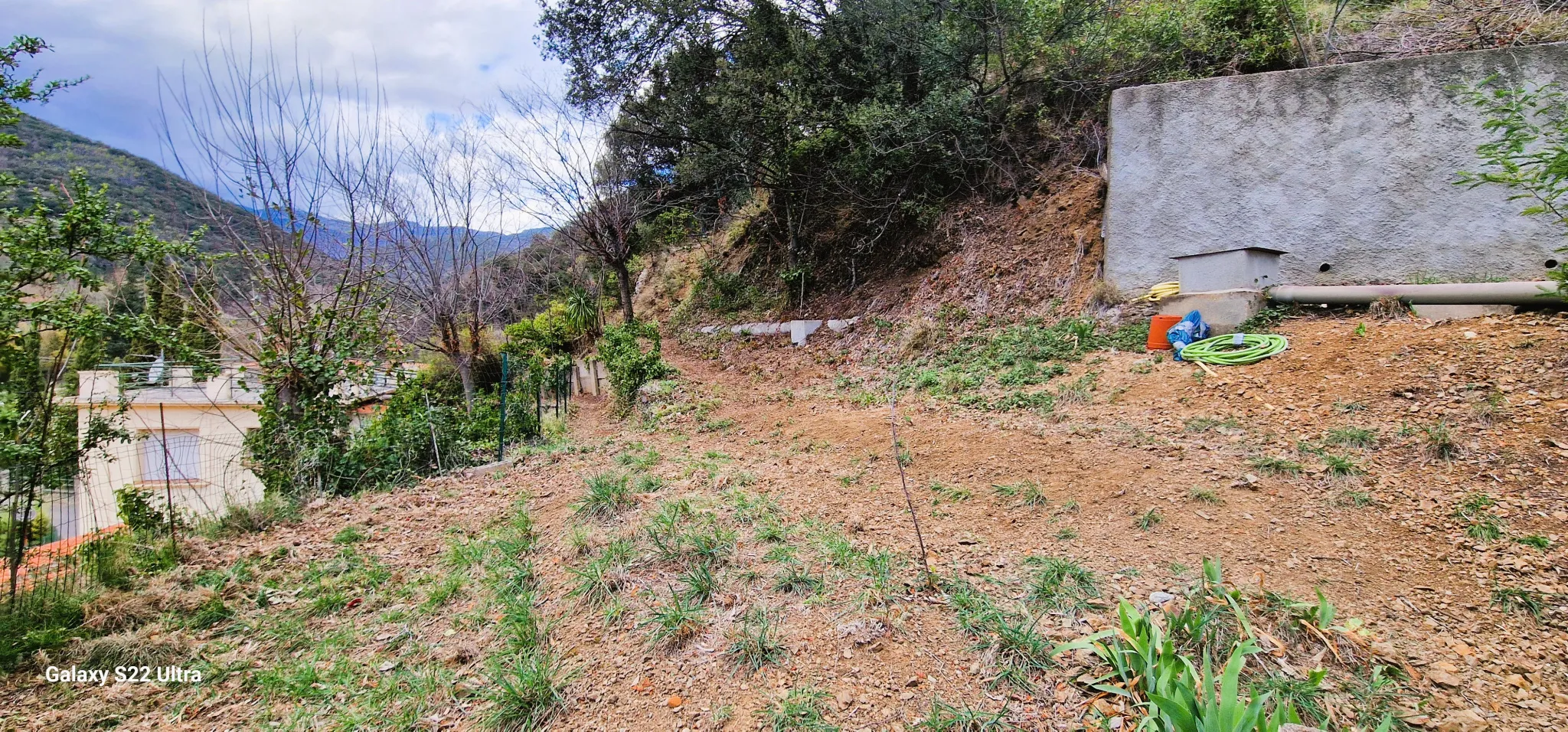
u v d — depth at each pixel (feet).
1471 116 21.75
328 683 10.12
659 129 43.27
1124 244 26.91
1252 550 11.06
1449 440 13.07
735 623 10.05
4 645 11.07
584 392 47.83
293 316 25.85
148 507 18.79
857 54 39.24
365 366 26.48
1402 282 22.52
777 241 47.60
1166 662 7.62
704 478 17.66
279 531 17.58
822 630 9.70
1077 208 30.04
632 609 10.84
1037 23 31.53
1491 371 15.34
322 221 27.35
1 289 15.88
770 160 41.81
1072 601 9.88
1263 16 29.01
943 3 35.40
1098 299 26.35
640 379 34.04
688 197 52.37
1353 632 8.63
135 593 13.01
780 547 12.31
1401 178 22.71
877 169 38.22
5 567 14.19
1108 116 30.68
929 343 29.96
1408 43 26.55
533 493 18.58
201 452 30.01
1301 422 15.55
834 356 34.40
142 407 34.50
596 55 41.50
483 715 8.89
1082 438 16.61
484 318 38.60
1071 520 12.82
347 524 17.69
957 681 8.45
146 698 10.07
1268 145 24.70
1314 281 23.76
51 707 9.95
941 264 34.76
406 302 33.94
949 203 36.58
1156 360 21.36
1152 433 16.34
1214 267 23.15
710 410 27.78
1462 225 21.85
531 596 11.91
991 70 36.29
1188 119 26.07
